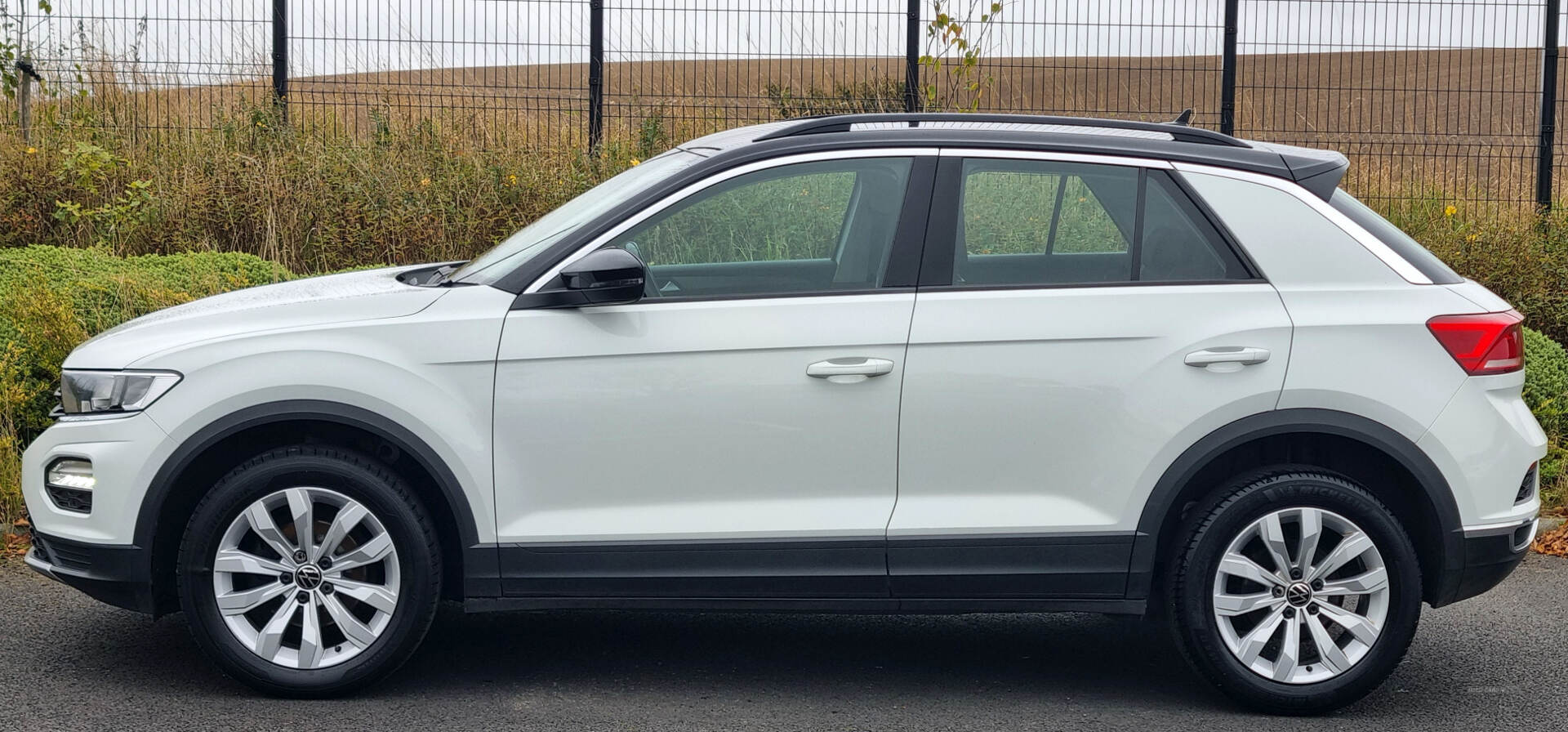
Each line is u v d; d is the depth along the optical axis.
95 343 4.16
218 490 3.94
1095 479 4.00
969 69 10.19
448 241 9.25
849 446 3.98
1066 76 10.39
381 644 4.03
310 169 9.47
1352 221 4.13
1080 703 4.25
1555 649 4.83
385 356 3.93
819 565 4.01
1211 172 4.13
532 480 3.97
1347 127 10.70
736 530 3.98
